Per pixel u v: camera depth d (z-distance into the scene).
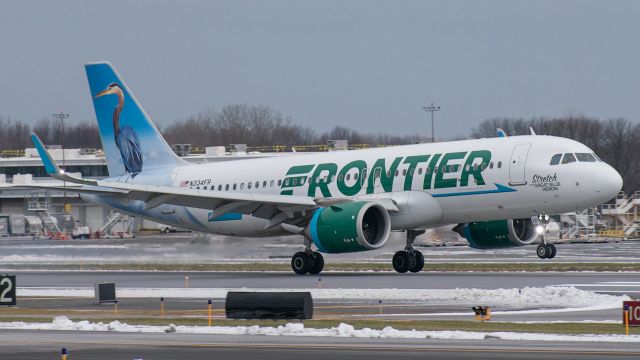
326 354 63.84
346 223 134.00
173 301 107.31
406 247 145.00
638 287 111.19
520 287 113.31
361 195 143.12
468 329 76.12
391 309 94.31
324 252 137.50
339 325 77.19
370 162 143.62
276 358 62.59
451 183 136.12
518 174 131.88
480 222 144.88
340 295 108.00
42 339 73.31
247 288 120.56
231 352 65.25
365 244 133.88
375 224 138.88
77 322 85.00
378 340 70.38
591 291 107.44
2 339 73.56
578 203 129.75
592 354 62.34
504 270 143.38
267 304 84.44
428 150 140.25
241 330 76.56
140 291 117.94
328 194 146.38
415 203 138.12
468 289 108.12
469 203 135.75
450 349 65.25
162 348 67.44
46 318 90.00
